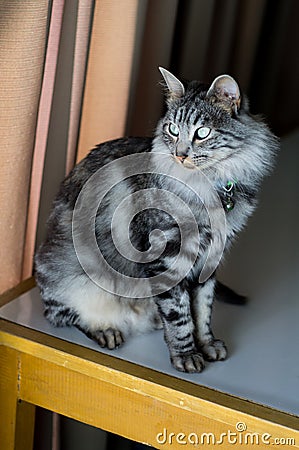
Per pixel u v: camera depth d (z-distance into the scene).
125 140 1.28
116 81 1.55
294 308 1.40
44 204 1.49
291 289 1.47
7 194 1.24
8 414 1.28
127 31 1.51
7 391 1.26
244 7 2.20
